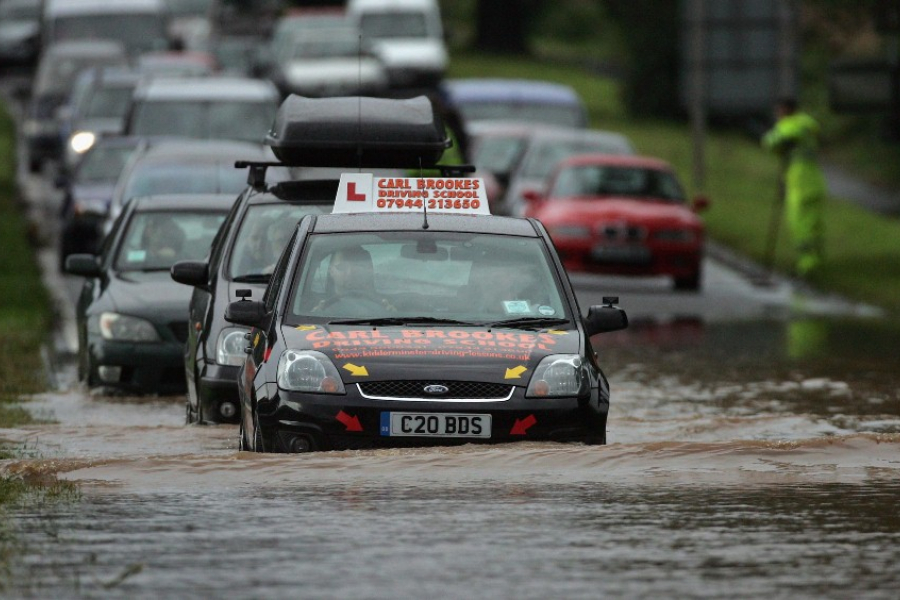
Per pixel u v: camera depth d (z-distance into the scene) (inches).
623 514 1119.6
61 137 4810.5
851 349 2429.9
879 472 1285.7
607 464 1298.0
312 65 6702.8
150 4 6338.6
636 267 3398.1
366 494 1186.6
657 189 3585.1
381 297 1416.1
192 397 1754.4
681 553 1005.2
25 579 941.2
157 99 3425.2
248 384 1416.1
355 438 1311.5
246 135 3388.3
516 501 1162.6
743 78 4692.4
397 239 1461.6
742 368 2215.8
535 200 3612.2
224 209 2175.2
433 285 1428.4
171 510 1136.8
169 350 1990.7
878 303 3196.4
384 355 1332.4
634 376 2138.3
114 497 1187.3
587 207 3476.9
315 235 1467.8
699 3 4672.7
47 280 3321.9
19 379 2123.5
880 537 1051.9
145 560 987.3
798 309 3117.6
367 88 6678.2
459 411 1312.7
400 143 1768.0
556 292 1437.0
